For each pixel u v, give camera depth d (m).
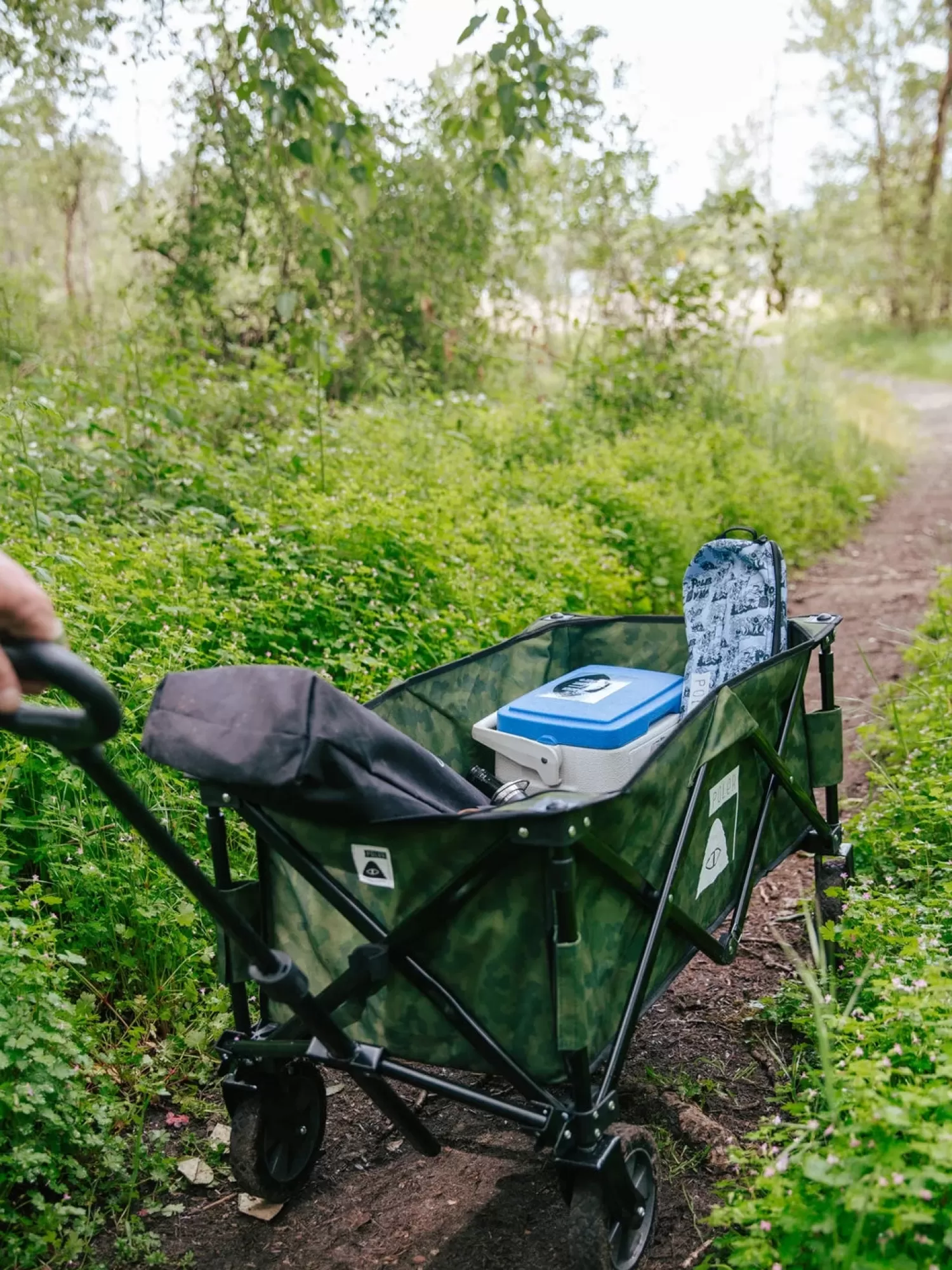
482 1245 2.65
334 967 2.60
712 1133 2.94
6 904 3.24
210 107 10.87
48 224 18.25
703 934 2.85
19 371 7.51
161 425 6.96
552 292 16.00
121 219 12.61
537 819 2.15
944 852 3.96
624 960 2.53
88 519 5.64
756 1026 3.52
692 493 9.75
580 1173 2.32
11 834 3.71
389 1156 3.04
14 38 9.90
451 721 3.47
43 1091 2.72
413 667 5.21
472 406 10.49
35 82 11.27
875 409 19.16
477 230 12.74
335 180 9.23
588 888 2.34
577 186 13.50
